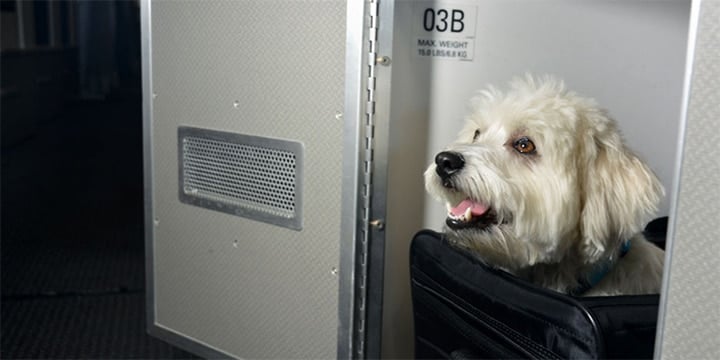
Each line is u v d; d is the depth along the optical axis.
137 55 9.37
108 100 7.70
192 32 1.52
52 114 5.90
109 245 2.68
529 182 1.22
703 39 0.82
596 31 1.53
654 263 1.29
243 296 1.54
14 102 4.55
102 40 7.68
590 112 1.25
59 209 3.18
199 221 1.60
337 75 1.28
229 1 1.44
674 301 0.88
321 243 1.36
